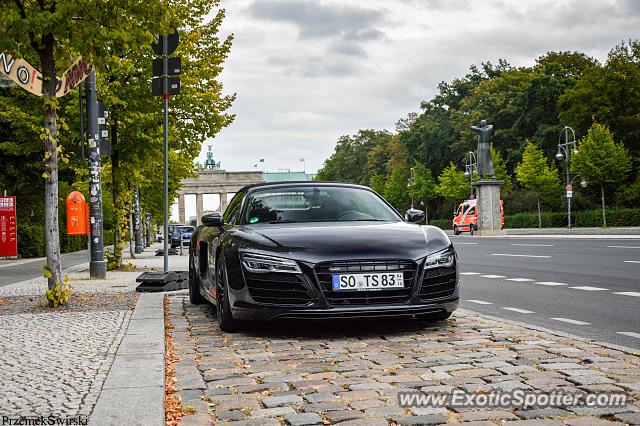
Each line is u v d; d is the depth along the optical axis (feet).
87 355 18.71
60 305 31.45
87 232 51.62
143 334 21.85
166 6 31.40
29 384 15.37
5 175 122.52
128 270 61.77
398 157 357.00
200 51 67.92
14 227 93.20
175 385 15.61
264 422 12.54
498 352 18.29
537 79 256.52
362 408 13.23
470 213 181.57
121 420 12.00
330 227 23.04
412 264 21.21
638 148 217.97
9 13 29.07
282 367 17.31
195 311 29.40
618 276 43.01
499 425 11.97
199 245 29.48
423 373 16.08
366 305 20.83
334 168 481.05
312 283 20.65
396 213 25.91
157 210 186.09
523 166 212.23
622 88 217.56
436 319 23.91
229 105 67.77
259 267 21.18
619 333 22.38
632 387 14.12
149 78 60.29
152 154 62.59
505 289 37.99
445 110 343.87
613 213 186.70
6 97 65.87
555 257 63.31
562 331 23.03
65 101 61.00
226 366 17.67
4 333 23.48
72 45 30.48
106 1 30.19
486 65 336.70
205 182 369.50
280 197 25.96
